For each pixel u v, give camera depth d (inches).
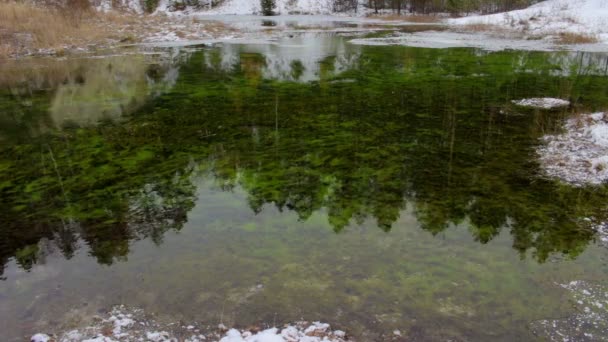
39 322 138.3
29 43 763.4
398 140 314.8
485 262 168.1
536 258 169.9
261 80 542.0
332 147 304.0
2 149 313.4
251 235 192.5
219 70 606.9
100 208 220.8
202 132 343.9
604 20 955.3
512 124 342.3
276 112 396.5
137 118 386.3
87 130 355.3
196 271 165.2
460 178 247.1
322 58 694.5
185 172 267.0
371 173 259.0
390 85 500.4
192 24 1139.3
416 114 381.1
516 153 281.9
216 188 243.9
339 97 447.8
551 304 143.9
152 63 660.7
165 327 135.0
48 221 208.2
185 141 323.9
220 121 372.2
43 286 157.8
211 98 454.3
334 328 133.1
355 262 169.2
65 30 853.8
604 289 150.9
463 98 432.5
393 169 263.4
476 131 329.4
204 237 191.3
